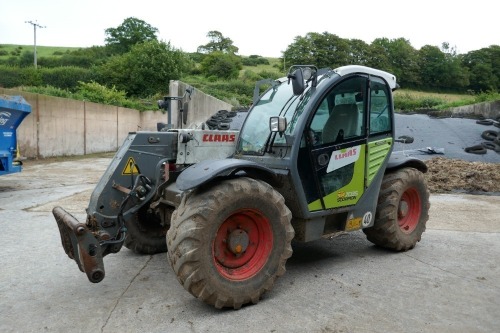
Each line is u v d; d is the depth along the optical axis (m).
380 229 4.89
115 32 53.50
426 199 5.26
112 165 4.32
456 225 6.34
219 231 3.57
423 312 3.47
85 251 3.46
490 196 8.58
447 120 15.19
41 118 17.36
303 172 4.08
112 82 36.75
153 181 4.42
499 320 3.34
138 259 4.86
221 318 3.38
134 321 3.34
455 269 4.48
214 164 3.56
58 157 18.31
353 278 4.22
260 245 3.73
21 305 3.64
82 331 3.19
